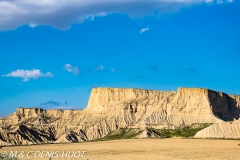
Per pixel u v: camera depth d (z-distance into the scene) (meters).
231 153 169.88
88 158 153.25
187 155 162.50
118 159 149.00
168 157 154.88
